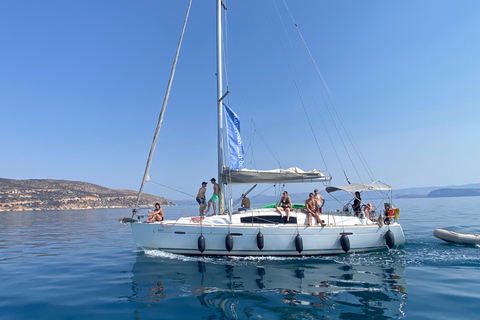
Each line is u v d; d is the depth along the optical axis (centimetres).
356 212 1202
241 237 1020
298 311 549
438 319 508
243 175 1105
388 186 1190
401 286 695
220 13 1312
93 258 1104
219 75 1278
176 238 1048
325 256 1038
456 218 2412
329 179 1134
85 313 562
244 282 739
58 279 813
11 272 902
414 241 1299
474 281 732
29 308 594
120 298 643
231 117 1173
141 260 998
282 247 1022
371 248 1093
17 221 3356
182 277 791
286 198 1127
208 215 1162
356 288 684
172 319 524
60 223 2978
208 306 582
